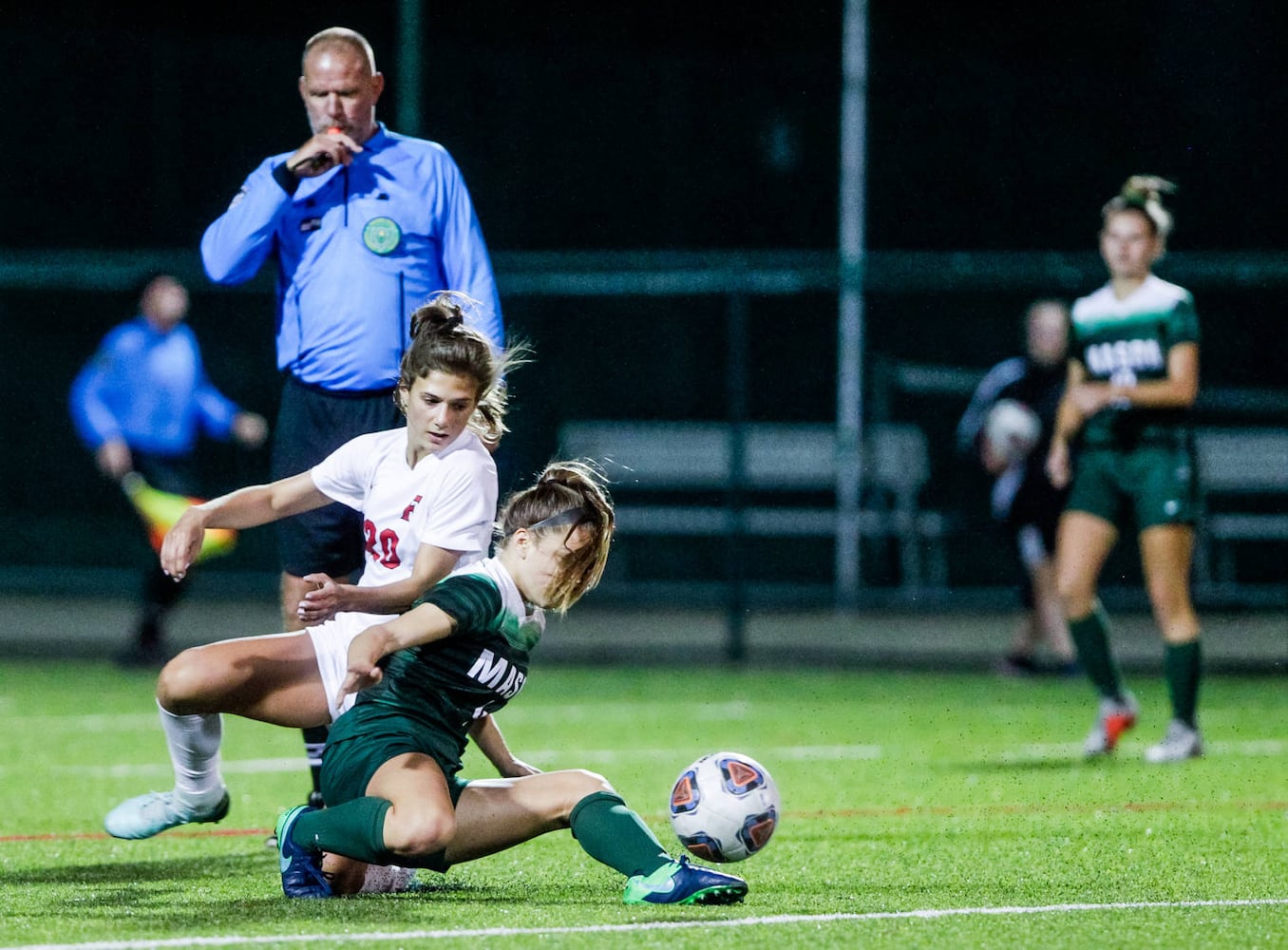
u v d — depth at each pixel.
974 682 44.94
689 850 17.44
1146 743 33.03
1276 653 51.22
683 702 40.56
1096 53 77.88
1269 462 57.16
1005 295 66.81
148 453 44.81
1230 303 64.31
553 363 64.75
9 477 66.94
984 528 63.28
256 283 62.31
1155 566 29.66
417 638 16.08
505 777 18.38
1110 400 29.38
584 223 71.00
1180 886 18.14
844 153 63.72
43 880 18.47
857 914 16.30
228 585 55.28
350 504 18.77
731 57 81.44
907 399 64.19
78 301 66.31
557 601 17.02
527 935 14.94
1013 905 16.91
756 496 64.25
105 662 48.66
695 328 65.25
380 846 16.16
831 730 35.16
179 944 14.45
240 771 29.02
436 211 21.94
